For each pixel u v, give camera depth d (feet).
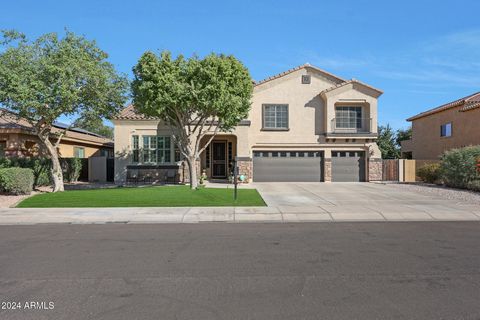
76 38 57.31
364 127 84.89
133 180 78.28
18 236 30.30
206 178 83.35
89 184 76.33
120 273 19.85
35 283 18.29
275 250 24.94
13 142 74.18
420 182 81.97
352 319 13.99
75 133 102.01
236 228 33.81
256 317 14.21
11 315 14.52
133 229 33.45
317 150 85.76
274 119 85.20
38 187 68.80
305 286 17.65
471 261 21.97
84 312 14.78
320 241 27.84
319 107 85.46
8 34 53.52
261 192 61.41
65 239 28.96
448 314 14.43
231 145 86.43
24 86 50.11
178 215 39.99
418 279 18.63
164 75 53.62
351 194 58.75
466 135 89.86
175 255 23.68
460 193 58.95
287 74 85.30
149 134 79.00
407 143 121.39
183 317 14.26
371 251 24.56
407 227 34.12
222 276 19.26
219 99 54.29
